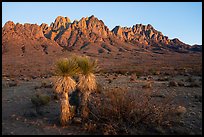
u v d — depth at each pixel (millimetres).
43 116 10680
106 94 10836
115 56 169375
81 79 9555
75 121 9328
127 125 8992
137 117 9219
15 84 24203
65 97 9352
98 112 9594
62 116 9250
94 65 9719
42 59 134500
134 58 157500
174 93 16734
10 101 14727
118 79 31031
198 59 139750
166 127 8969
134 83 24875
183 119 9992
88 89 9711
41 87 21688
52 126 9172
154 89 19031
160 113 9336
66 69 9023
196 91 18047
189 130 8750
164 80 28391
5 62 113312
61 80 9117
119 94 9742
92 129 8641
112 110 9281
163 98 14523
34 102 12727
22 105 13430
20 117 10508
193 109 11797
